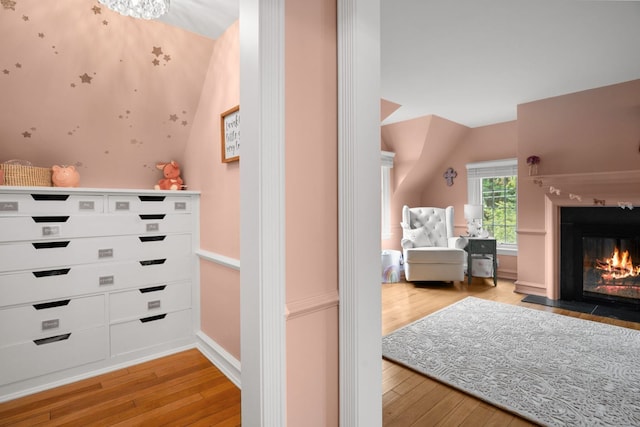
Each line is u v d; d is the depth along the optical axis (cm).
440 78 328
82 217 216
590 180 354
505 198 501
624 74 320
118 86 219
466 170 531
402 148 520
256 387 113
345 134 127
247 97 114
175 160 277
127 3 150
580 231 372
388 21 227
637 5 209
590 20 227
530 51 272
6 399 191
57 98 208
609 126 348
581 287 373
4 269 192
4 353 192
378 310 133
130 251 234
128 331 234
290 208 118
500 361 234
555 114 382
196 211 260
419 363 232
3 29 174
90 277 219
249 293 115
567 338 272
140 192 234
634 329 293
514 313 335
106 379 214
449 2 206
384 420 173
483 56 281
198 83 238
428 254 446
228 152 211
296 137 120
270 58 110
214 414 178
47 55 191
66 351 211
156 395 196
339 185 129
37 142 218
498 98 386
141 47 209
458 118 470
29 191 197
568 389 198
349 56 126
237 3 184
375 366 132
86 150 237
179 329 255
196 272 260
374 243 131
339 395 132
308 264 123
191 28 209
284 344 115
